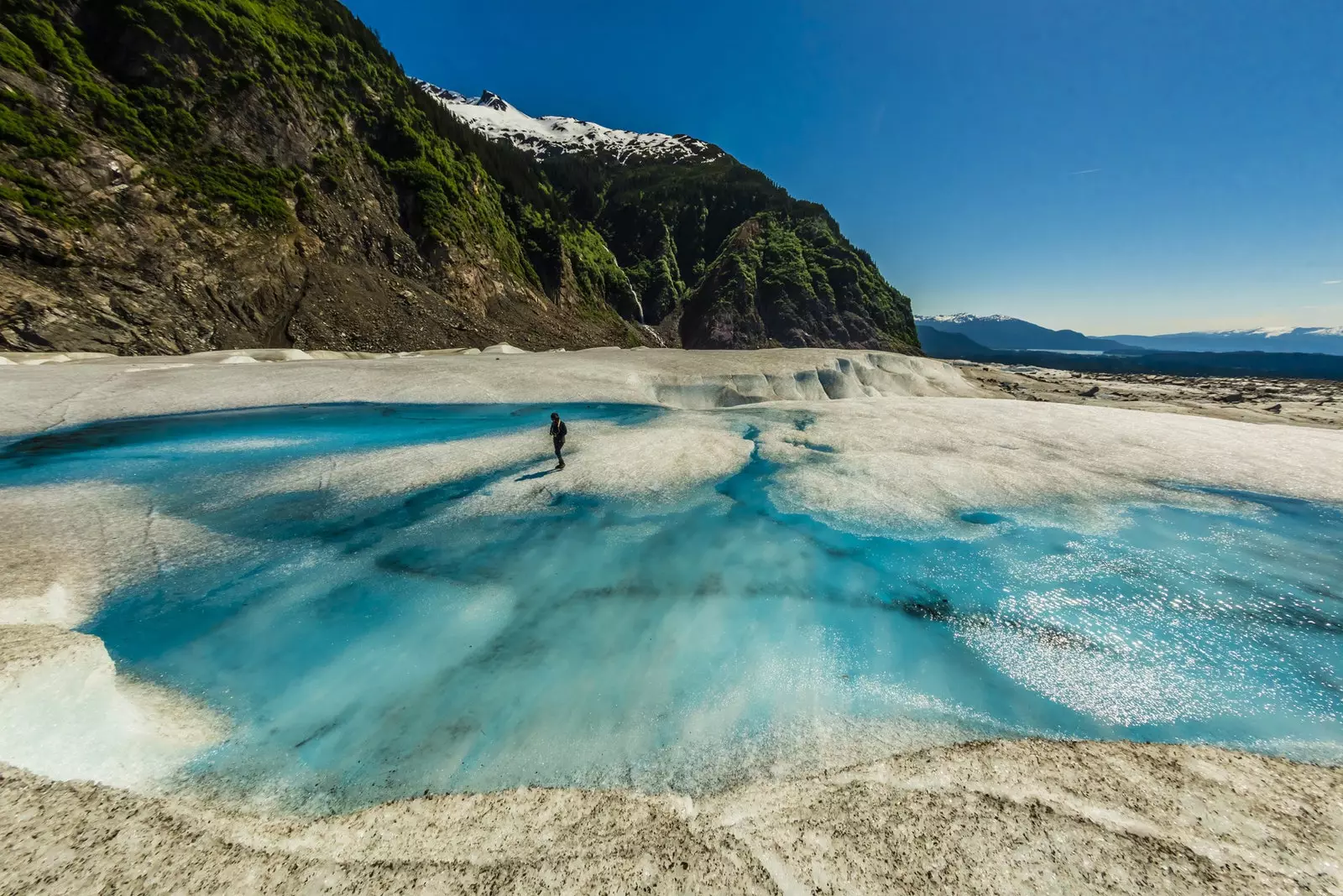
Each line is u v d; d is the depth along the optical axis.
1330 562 13.45
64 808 4.96
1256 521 15.89
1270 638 10.38
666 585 11.70
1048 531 14.95
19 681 5.86
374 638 9.52
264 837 5.14
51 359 31.50
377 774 6.62
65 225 35.19
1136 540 14.52
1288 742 7.75
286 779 6.46
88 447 19.66
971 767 6.34
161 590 10.77
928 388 45.75
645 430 23.94
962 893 4.59
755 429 25.00
